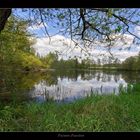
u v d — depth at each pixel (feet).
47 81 81.87
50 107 28.50
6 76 69.10
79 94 46.37
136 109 26.96
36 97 42.50
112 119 24.31
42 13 26.20
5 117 23.43
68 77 109.29
